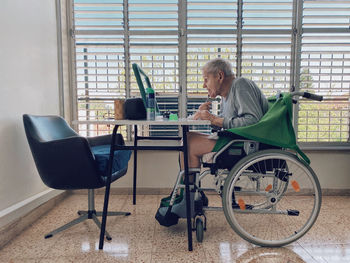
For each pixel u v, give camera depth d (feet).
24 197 5.48
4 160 4.82
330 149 7.51
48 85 6.61
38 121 4.86
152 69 7.61
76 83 7.75
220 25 7.52
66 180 4.44
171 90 7.71
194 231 5.17
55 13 7.03
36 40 6.04
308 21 7.59
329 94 7.70
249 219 5.74
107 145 6.29
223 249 4.47
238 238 4.89
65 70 7.51
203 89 7.68
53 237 4.91
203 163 4.84
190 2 7.45
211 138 4.75
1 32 4.76
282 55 7.64
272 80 7.66
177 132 7.78
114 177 4.97
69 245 4.60
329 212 6.26
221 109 5.68
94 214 5.52
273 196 4.65
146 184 7.80
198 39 7.54
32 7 5.87
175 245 4.60
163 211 4.96
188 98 7.79
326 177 7.72
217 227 5.39
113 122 4.17
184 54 7.59
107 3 7.45
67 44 7.62
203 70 5.28
